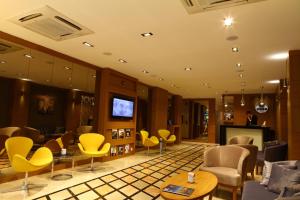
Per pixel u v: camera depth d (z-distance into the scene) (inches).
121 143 282.5
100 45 178.4
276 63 215.0
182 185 116.1
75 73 299.3
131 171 212.8
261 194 107.2
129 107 298.2
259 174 213.8
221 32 145.2
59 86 388.5
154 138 334.0
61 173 194.9
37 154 164.9
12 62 253.6
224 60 209.8
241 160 145.5
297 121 172.4
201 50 182.7
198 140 587.5
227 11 117.1
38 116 379.6
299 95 172.9
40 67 274.7
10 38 163.0
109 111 261.6
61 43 176.7
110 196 145.8
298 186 84.4
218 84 346.3
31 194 142.9
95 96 259.1
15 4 116.6
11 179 168.2
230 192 163.3
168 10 118.4
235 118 455.2
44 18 132.3
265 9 114.1
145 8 117.2
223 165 163.6
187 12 119.6
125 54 200.8
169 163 258.7
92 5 115.4
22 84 358.3
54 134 322.7
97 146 221.0
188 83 346.6
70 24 139.2
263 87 363.6
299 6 110.6
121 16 126.9
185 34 150.3
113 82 268.8
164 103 417.1
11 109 351.6
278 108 333.4
